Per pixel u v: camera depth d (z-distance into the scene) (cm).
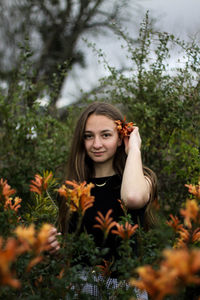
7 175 270
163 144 276
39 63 666
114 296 111
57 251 114
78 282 107
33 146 281
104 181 167
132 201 141
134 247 137
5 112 272
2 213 103
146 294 128
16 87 299
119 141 174
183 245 95
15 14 536
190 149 242
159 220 97
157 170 277
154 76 261
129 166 152
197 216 86
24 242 71
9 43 470
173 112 252
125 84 282
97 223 150
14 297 97
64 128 291
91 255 100
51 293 101
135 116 277
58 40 760
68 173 183
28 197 233
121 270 96
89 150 167
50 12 748
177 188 263
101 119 164
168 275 62
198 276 80
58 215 158
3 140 287
